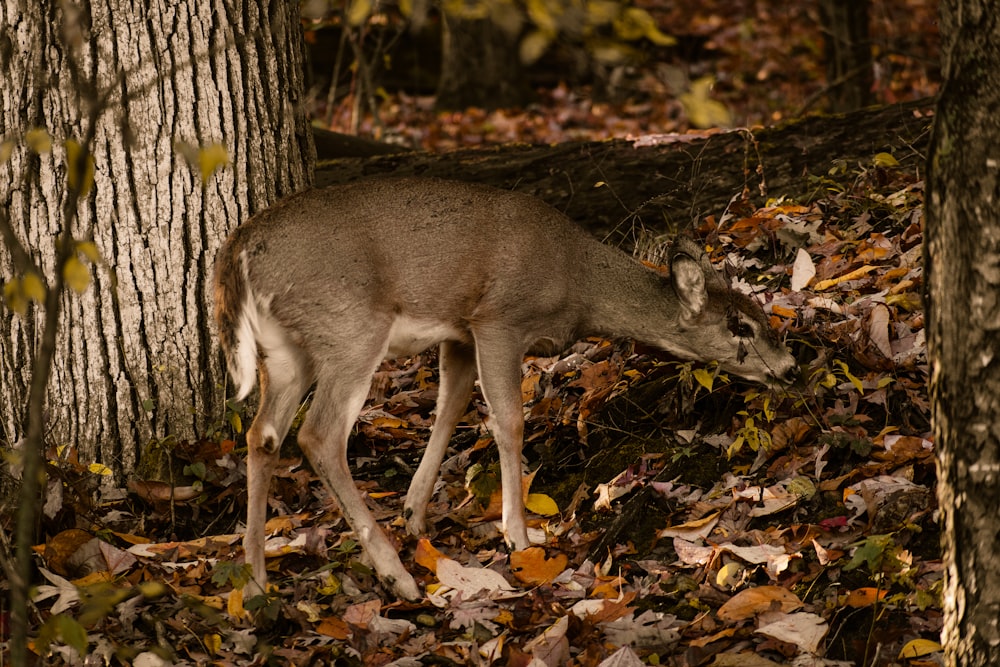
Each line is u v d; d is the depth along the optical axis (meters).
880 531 8.29
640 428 10.33
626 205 14.66
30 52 10.27
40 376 5.46
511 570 8.94
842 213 12.98
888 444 9.16
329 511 10.20
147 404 10.67
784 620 7.55
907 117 15.42
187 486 10.44
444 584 8.68
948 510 5.89
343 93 32.16
